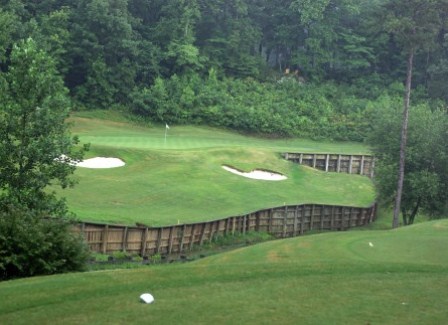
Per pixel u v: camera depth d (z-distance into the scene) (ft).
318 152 199.31
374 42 319.47
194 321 31.22
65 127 68.28
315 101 278.26
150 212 109.09
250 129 245.24
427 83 314.55
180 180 135.64
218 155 164.66
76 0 258.78
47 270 46.42
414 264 47.75
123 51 253.44
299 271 43.39
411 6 132.57
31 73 65.62
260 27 320.29
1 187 65.16
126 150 147.13
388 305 35.29
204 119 246.06
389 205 148.97
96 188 117.91
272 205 133.39
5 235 45.98
